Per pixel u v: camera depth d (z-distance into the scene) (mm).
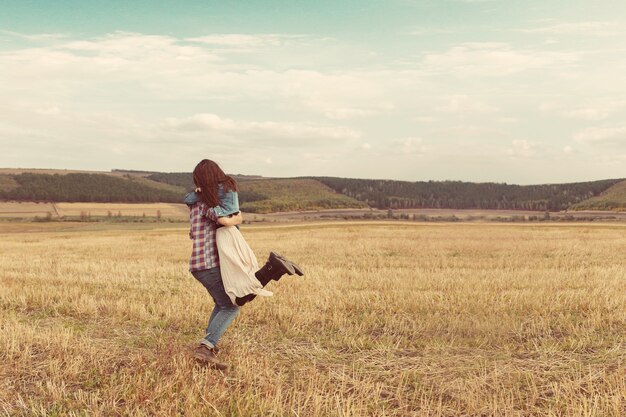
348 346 6488
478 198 134500
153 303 8828
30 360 5555
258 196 160750
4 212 128500
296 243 27094
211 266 5445
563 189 137750
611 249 22016
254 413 4305
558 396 4633
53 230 94625
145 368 5250
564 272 13195
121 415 4246
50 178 157125
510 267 14820
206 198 5336
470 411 4402
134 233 53125
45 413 4270
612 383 4887
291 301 9000
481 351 6270
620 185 139750
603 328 7348
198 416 4199
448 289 10664
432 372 5480
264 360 5750
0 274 13375
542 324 7414
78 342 6285
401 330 7301
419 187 150000
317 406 4328
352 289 10672
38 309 8906
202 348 5445
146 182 177250
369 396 4707
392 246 24328
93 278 12578
